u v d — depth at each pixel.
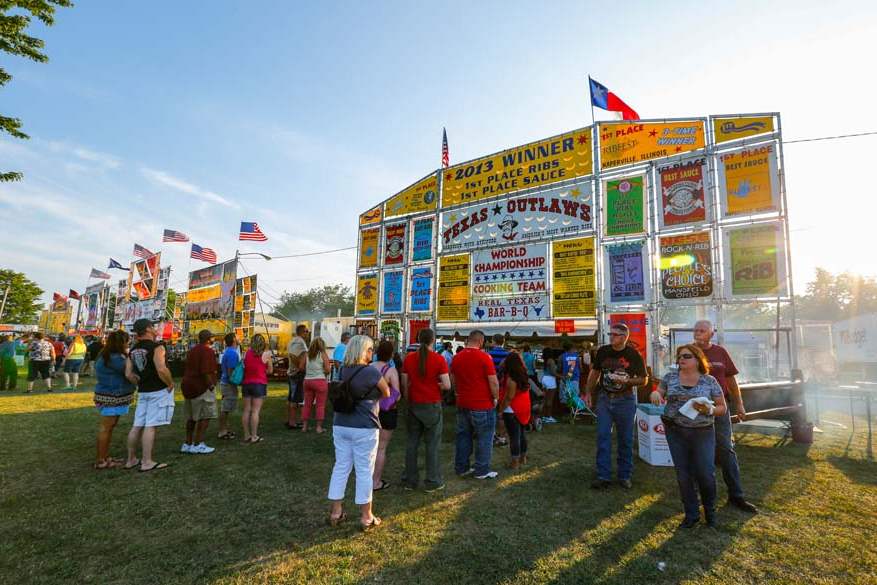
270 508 4.42
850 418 9.90
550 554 3.51
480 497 4.81
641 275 10.59
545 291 12.05
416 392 5.19
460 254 13.88
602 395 5.32
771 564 3.35
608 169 11.40
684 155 10.33
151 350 5.75
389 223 15.92
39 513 4.21
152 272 29.12
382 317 15.46
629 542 3.71
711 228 9.83
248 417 7.26
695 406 3.94
